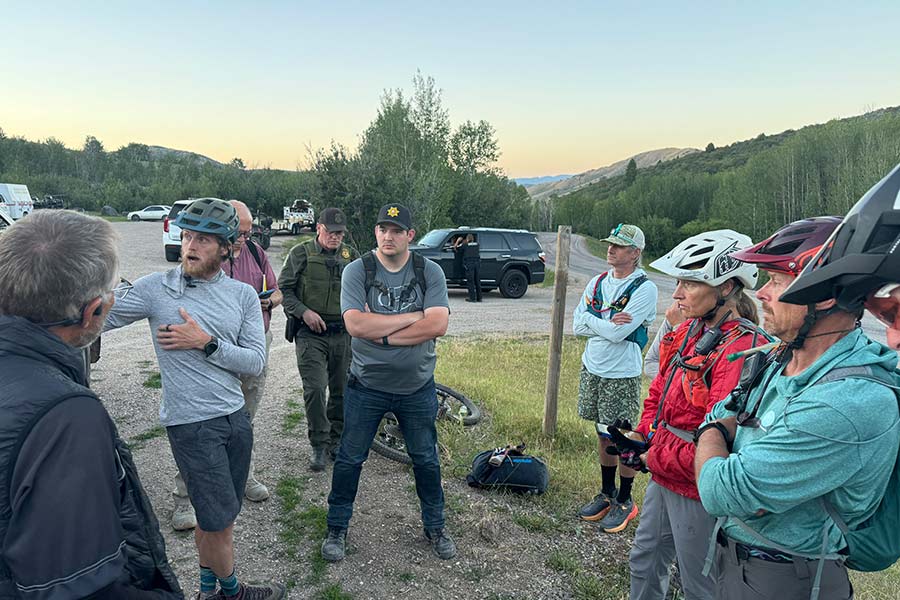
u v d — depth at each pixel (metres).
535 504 4.14
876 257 1.28
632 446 2.52
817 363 1.49
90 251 1.35
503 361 9.17
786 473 1.44
